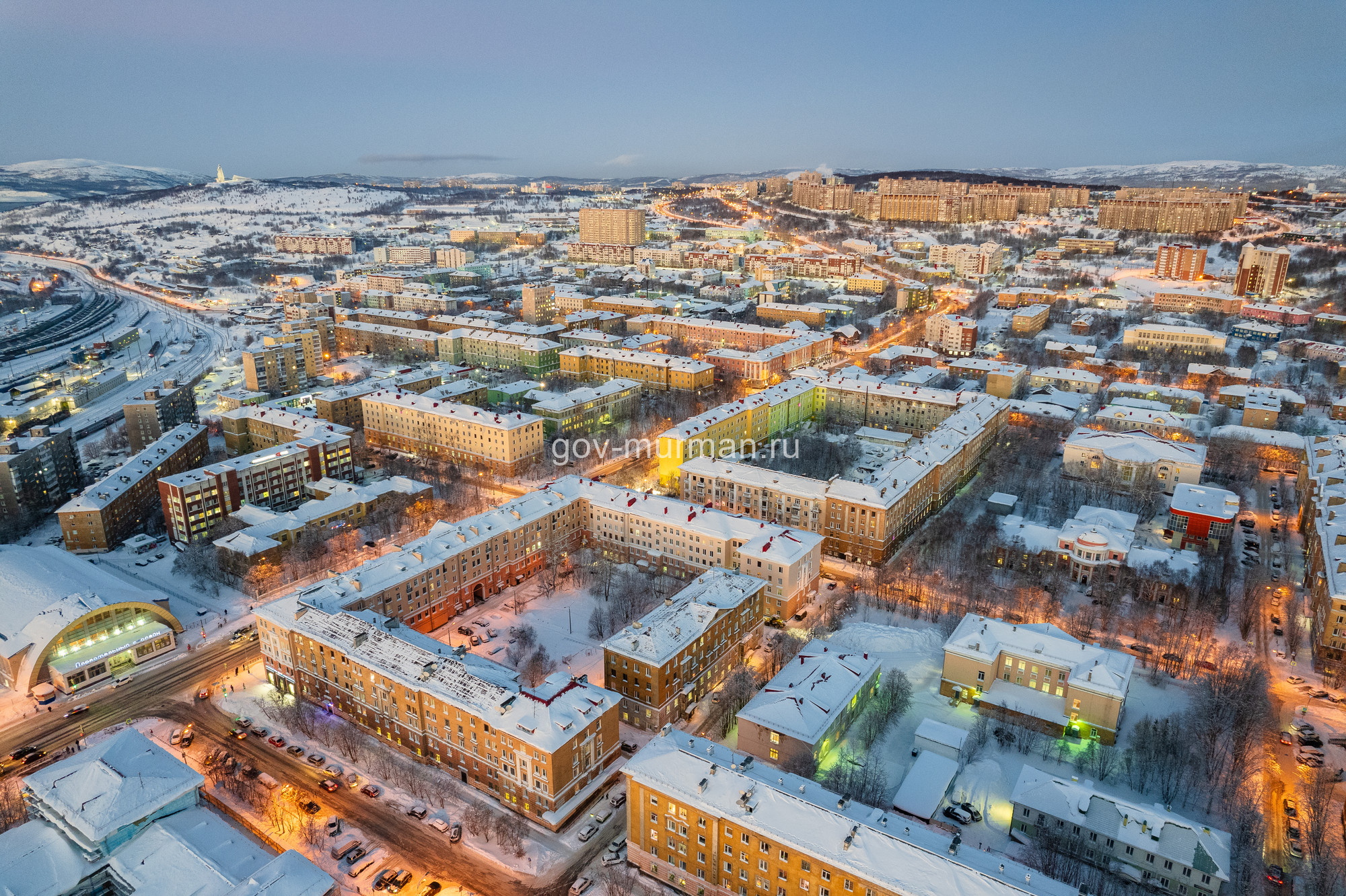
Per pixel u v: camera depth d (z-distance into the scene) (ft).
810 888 354.33
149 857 382.42
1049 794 423.64
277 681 576.20
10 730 532.73
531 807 448.65
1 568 649.20
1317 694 554.87
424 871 414.00
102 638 606.55
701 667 554.87
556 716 443.73
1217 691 526.57
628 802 406.41
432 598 636.89
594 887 404.57
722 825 375.45
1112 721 494.18
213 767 490.90
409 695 490.49
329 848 427.74
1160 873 390.63
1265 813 443.73
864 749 495.82
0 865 374.02
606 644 527.81
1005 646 542.57
